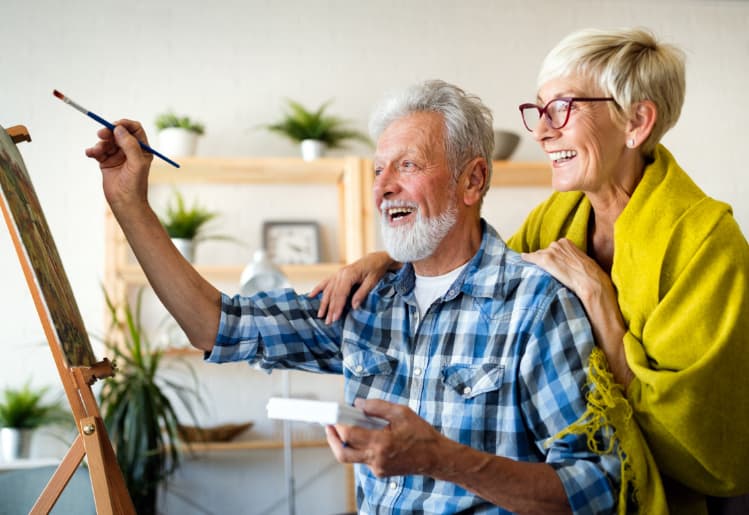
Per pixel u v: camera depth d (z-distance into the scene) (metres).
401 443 1.14
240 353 1.60
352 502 3.53
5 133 1.41
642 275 1.46
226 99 3.69
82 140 3.54
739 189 3.97
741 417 1.38
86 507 1.90
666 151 1.61
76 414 1.23
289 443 3.32
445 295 1.53
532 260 1.53
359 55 3.83
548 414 1.37
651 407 1.36
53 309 1.23
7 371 3.32
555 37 3.99
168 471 2.94
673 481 1.50
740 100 4.05
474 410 1.42
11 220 1.19
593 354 1.39
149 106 3.62
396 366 1.55
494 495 1.24
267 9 3.79
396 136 1.58
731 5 4.13
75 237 3.47
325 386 3.62
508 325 1.46
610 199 1.59
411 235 1.55
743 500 1.56
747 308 1.40
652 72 1.50
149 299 3.48
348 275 1.66
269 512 3.48
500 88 3.91
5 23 3.54
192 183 3.61
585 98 1.51
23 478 2.00
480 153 1.60
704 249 1.43
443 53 3.89
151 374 2.93
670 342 1.38
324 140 3.52
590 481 1.27
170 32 3.69
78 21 3.61
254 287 3.00
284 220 3.64
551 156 1.59
